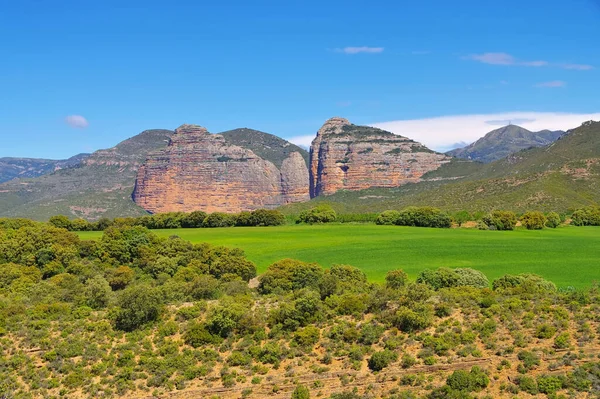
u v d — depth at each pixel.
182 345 52.00
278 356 48.53
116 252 88.00
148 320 55.88
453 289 59.19
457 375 41.34
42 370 49.25
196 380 47.00
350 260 91.69
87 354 51.00
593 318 47.19
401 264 87.44
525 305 50.75
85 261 86.19
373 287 64.12
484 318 49.41
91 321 57.25
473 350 45.00
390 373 44.16
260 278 71.25
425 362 44.50
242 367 47.84
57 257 83.50
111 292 66.56
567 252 94.62
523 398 39.25
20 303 61.34
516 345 44.91
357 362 46.25
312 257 95.06
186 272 77.50
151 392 46.03
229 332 52.50
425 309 50.75
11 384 47.59
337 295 59.62
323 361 47.22
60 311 59.72
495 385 41.06
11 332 55.19
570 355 42.47
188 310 56.50
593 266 81.56
